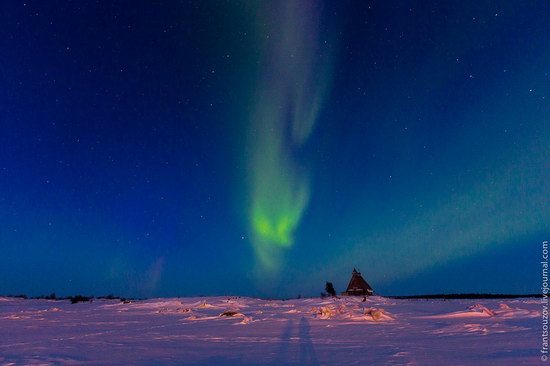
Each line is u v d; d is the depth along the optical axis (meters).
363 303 35.41
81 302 46.22
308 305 35.16
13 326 18.70
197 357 8.93
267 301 42.06
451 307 26.95
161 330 15.70
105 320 22.23
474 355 7.91
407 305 32.00
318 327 14.98
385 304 34.31
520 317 15.81
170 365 8.12
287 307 33.09
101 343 11.82
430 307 27.75
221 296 48.97
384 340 10.69
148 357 9.16
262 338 11.98
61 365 8.48
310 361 7.90
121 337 13.38
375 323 16.06
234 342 11.27
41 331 16.08
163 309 32.03
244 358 8.55
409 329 13.41
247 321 18.56
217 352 9.53
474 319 15.96
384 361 7.60
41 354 9.93
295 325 16.09
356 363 7.52
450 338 10.69
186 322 19.70
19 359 9.27
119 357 9.25
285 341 11.11
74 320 22.52
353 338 11.33
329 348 9.48
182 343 11.41
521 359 7.37
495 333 11.36
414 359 7.68
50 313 29.98
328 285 49.44
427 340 10.42
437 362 7.32
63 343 11.98
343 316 19.09
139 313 29.28
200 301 40.78
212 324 18.00
